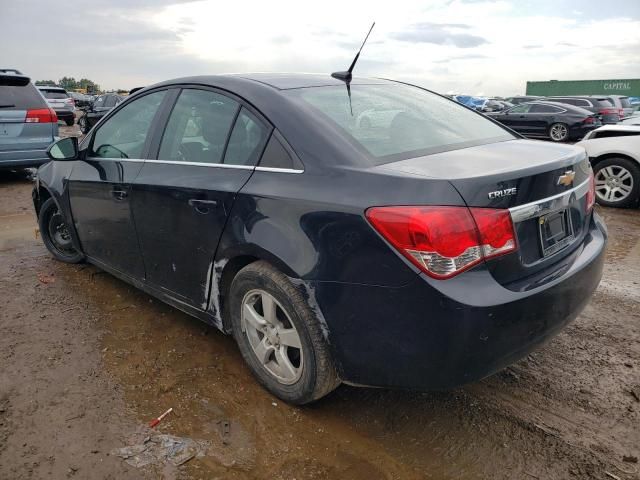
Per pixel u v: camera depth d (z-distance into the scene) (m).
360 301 2.19
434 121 2.98
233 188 2.64
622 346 3.32
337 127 2.53
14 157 8.30
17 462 2.26
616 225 6.38
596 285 2.69
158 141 3.26
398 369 2.19
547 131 18.36
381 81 3.48
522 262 2.23
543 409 2.68
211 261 2.82
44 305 3.79
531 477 2.24
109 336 3.36
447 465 2.30
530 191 2.23
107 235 3.69
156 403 2.69
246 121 2.77
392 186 2.13
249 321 2.73
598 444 2.43
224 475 2.22
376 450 2.39
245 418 2.59
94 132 3.91
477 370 2.10
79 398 2.71
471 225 2.03
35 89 8.57
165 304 3.83
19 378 2.87
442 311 2.01
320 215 2.27
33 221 6.33
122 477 2.20
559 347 3.31
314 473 2.24
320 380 2.45
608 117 19.17
